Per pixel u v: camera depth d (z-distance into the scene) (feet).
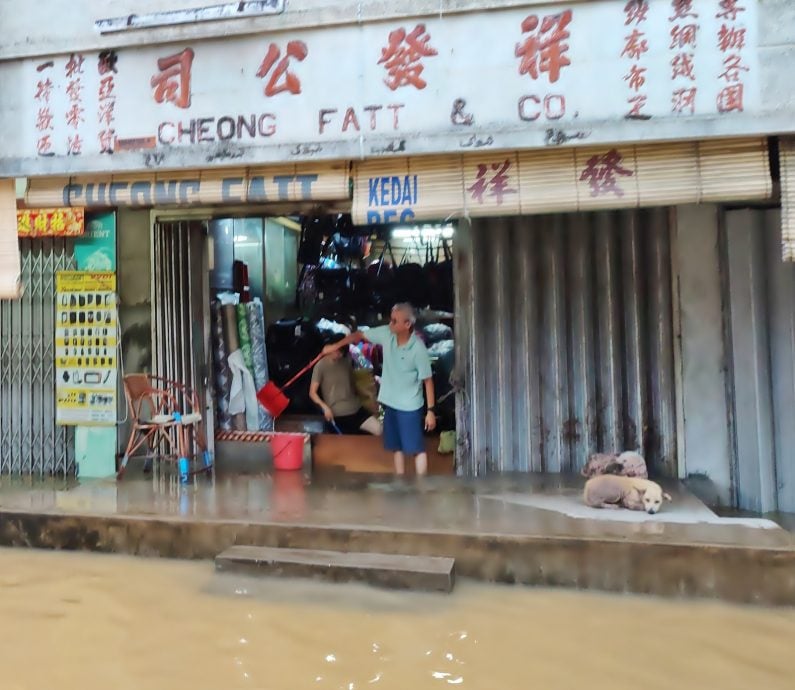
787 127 13.07
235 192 16.22
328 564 13.20
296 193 15.89
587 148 14.58
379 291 28.94
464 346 20.17
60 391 21.25
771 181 13.82
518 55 14.14
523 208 14.83
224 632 11.51
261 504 16.07
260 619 11.93
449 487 17.81
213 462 21.54
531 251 19.81
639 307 19.16
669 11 13.46
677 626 11.56
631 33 13.62
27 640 11.37
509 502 16.07
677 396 18.76
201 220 21.33
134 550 14.89
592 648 10.87
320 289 29.63
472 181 15.10
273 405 22.98
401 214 15.38
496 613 12.06
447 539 13.52
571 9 13.85
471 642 11.09
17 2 16.38
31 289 21.81
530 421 19.84
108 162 16.06
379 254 29.63
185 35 15.44
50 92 16.33
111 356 21.02
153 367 21.22
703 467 18.49
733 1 13.21
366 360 27.66
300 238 31.37
